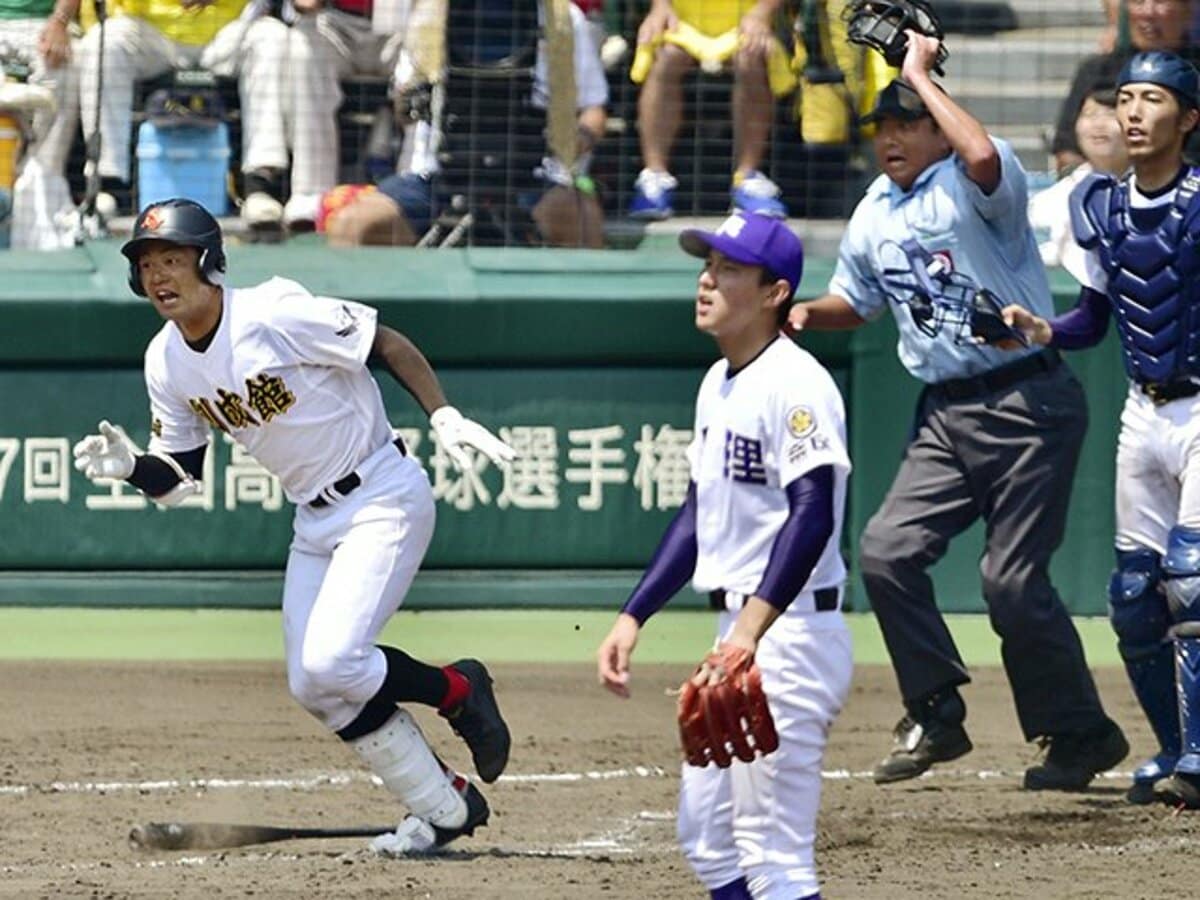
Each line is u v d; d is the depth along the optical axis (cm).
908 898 2003
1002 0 4019
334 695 2123
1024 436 2575
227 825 2266
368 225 3781
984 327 2470
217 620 3669
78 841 2277
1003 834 2352
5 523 3669
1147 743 2953
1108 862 2189
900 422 3700
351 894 1981
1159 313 2445
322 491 2138
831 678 1609
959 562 3753
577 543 3731
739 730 1520
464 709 2203
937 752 2622
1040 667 2603
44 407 3659
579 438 3716
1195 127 2447
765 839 1612
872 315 2720
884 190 2633
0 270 3650
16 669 3309
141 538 3691
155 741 2864
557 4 3791
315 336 2080
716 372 1669
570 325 3675
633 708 3138
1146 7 3769
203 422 2191
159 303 2055
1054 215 3741
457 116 3800
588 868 2128
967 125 2500
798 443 1565
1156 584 2545
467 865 2142
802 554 1540
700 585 1650
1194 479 2456
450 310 3647
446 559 3712
